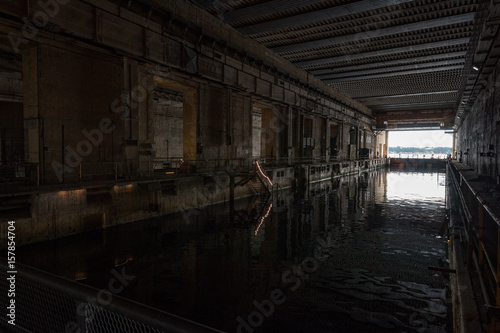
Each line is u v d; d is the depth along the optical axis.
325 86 43.38
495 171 11.12
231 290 9.39
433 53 30.05
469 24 23.31
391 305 8.46
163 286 9.64
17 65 19.22
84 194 14.77
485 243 6.67
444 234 16.50
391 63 32.81
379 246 14.30
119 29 16.36
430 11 21.17
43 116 13.77
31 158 14.00
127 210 17.02
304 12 21.81
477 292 6.29
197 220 19.08
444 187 39.66
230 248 13.78
